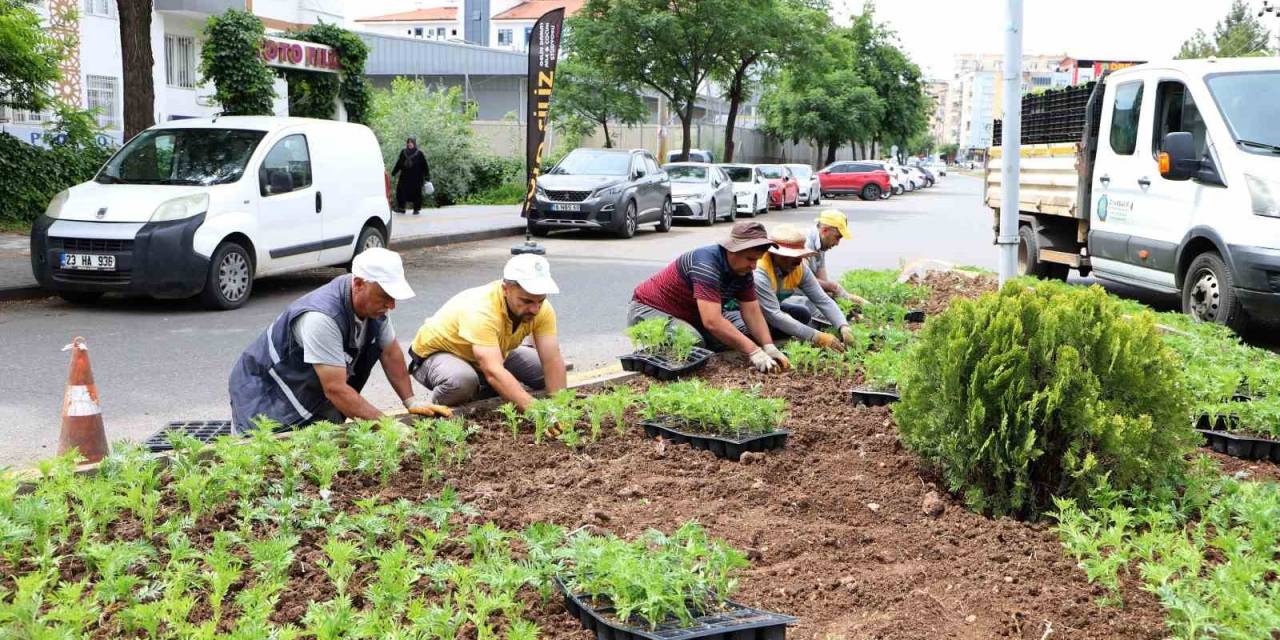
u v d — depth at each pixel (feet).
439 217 84.23
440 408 18.98
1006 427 14.82
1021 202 48.47
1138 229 37.50
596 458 17.58
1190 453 17.56
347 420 18.63
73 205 38.17
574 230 80.74
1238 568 11.93
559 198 72.38
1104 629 11.76
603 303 41.27
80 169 68.08
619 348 31.68
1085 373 14.75
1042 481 15.28
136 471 13.82
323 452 15.29
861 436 19.20
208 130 41.96
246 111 93.86
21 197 63.46
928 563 13.62
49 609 11.31
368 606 11.66
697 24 116.98
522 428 19.11
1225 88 34.50
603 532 14.24
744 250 23.53
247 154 40.88
